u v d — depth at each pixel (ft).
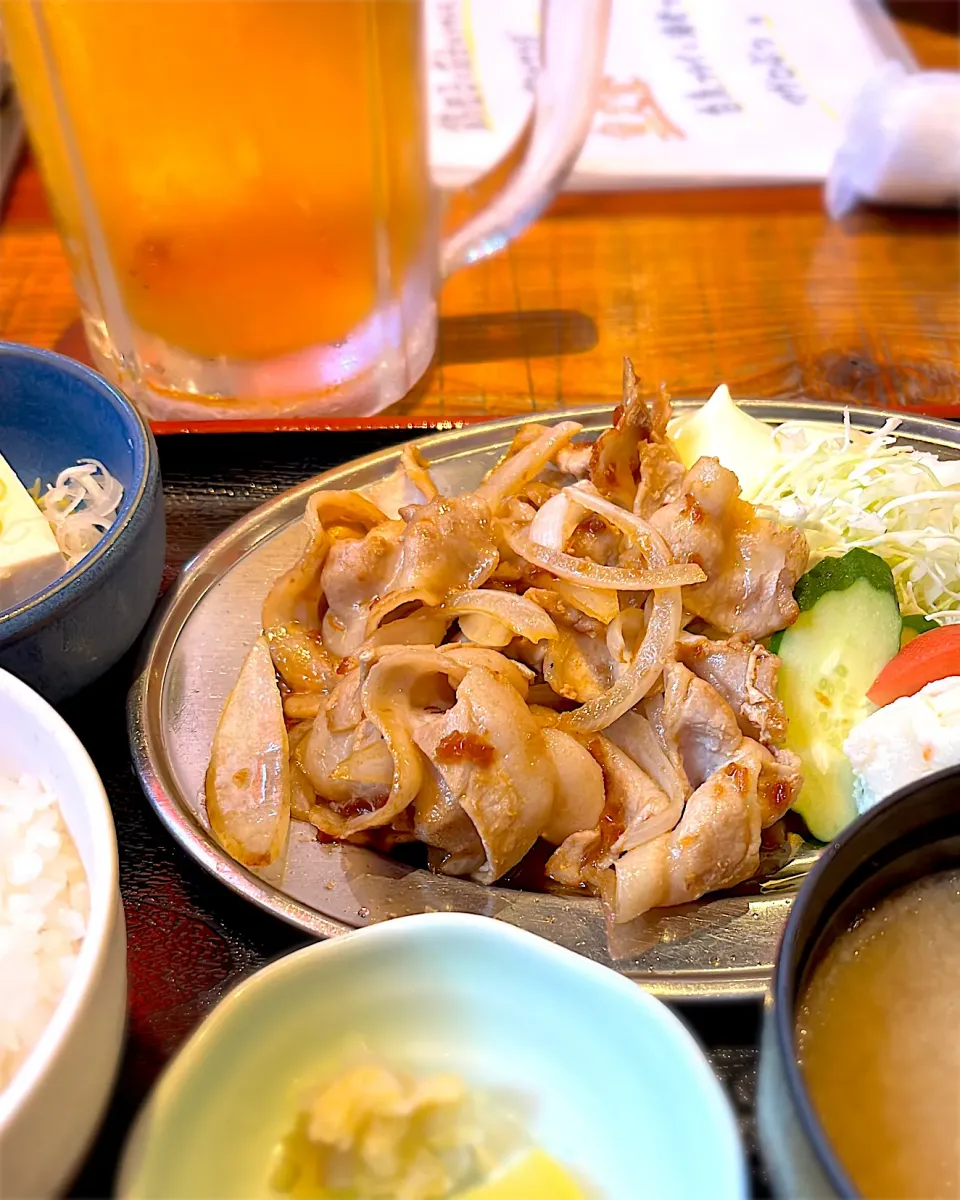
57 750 0.54
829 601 0.73
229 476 0.90
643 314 1.14
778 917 0.62
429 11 1.70
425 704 0.70
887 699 0.70
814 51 1.62
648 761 0.70
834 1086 0.47
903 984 0.50
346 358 0.97
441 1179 0.48
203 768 0.69
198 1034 0.48
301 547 0.82
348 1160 0.48
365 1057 0.51
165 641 0.76
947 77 1.28
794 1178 0.42
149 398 0.98
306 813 0.68
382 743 0.66
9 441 0.83
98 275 0.93
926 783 0.50
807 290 1.17
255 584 0.80
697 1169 0.46
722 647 0.70
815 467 0.81
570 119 1.08
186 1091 0.47
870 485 0.80
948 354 1.08
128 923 0.63
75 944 0.53
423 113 0.95
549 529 0.75
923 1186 0.45
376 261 0.93
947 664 0.69
